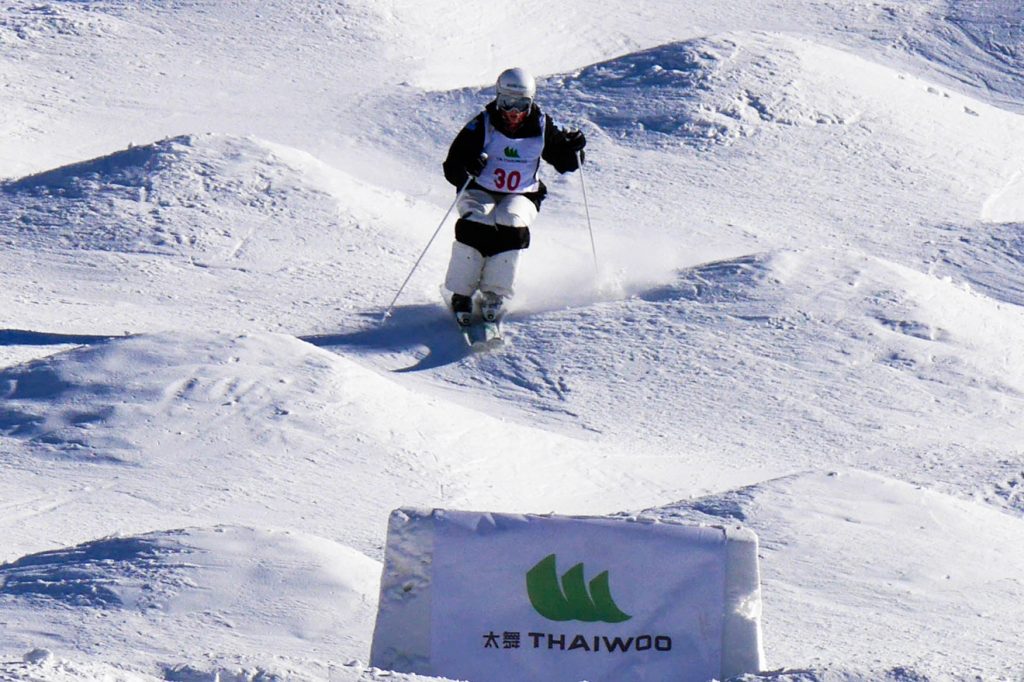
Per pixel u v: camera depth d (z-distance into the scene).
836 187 60.91
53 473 26.27
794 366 35.19
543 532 12.62
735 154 63.94
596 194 58.25
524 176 37.97
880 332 36.97
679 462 29.98
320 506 25.12
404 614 12.53
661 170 61.69
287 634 16.23
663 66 71.31
